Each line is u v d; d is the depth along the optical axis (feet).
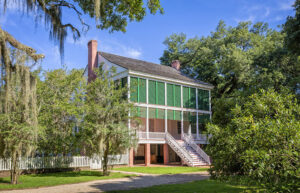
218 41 135.03
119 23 38.83
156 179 51.62
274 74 95.71
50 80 65.41
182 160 87.97
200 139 102.78
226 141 21.02
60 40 28.45
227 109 48.47
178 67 129.08
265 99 20.45
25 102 29.55
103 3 33.30
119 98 60.59
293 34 61.62
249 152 16.52
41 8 26.76
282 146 16.14
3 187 39.91
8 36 25.00
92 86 60.44
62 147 67.56
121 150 59.41
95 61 103.71
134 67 94.22
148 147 88.43
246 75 113.29
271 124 16.98
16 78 26.76
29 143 42.04
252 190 19.88
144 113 90.33
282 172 16.34
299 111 19.03
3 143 42.63
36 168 61.93
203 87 111.75
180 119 101.24
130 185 43.52
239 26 136.46
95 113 56.18
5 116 38.01
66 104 64.59
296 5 63.36
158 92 95.91
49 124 60.95
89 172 64.39
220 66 124.26
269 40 126.31
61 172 64.59
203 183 43.88
